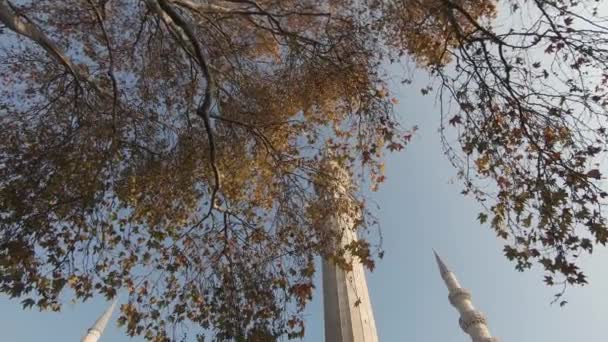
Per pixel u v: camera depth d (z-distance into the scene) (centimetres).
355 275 2039
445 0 1022
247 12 1402
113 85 1159
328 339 1873
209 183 1360
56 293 1094
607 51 939
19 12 1135
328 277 2045
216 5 1509
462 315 4322
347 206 1348
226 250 1273
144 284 1250
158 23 1372
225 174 1375
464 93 1042
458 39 1038
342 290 1975
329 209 1346
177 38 1283
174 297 1274
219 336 1101
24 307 1060
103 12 1282
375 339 1895
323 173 1381
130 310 1217
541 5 957
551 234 922
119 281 1177
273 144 1446
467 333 4225
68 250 1078
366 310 1956
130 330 1200
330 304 1956
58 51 1109
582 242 902
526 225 965
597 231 882
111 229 1195
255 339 1097
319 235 1323
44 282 1096
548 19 955
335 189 1357
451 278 4747
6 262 1032
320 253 1294
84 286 1140
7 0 1110
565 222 915
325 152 1429
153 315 1234
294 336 1148
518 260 952
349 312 1909
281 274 1258
